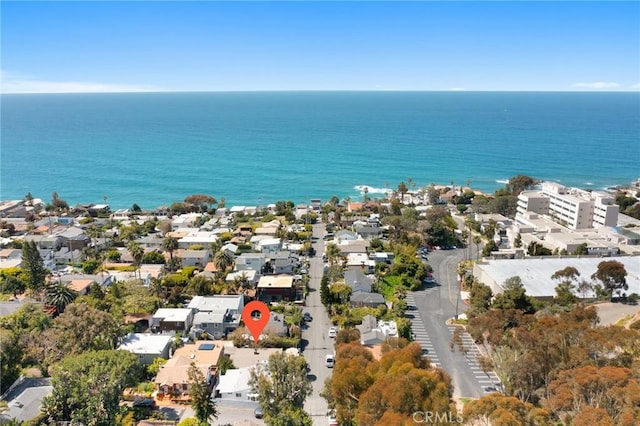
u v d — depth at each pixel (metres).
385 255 134.75
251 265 123.88
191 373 67.62
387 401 50.53
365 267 126.94
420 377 52.53
